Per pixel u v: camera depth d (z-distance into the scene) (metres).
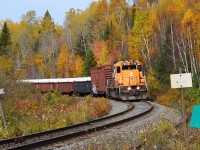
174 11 73.81
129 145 14.13
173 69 57.91
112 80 47.69
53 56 113.00
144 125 21.14
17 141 16.64
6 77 39.88
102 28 109.00
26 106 31.52
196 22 60.69
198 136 15.30
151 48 77.38
